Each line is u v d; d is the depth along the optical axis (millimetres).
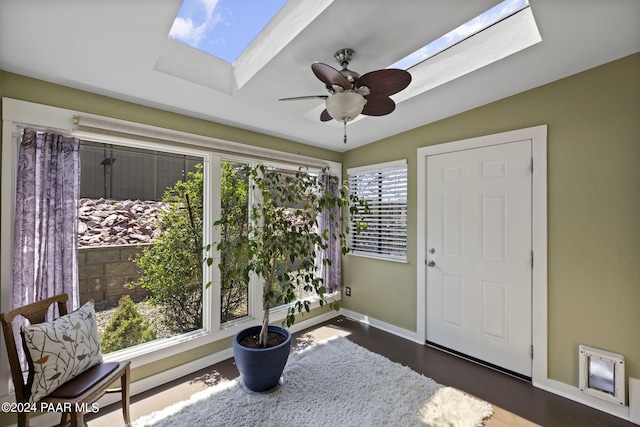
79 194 1934
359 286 3662
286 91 2180
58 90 1864
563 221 2139
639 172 1846
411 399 2062
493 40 1934
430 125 2951
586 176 2037
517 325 2363
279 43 1735
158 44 1611
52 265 1788
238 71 2107
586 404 2016
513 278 2389
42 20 1354
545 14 1522
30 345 1427
